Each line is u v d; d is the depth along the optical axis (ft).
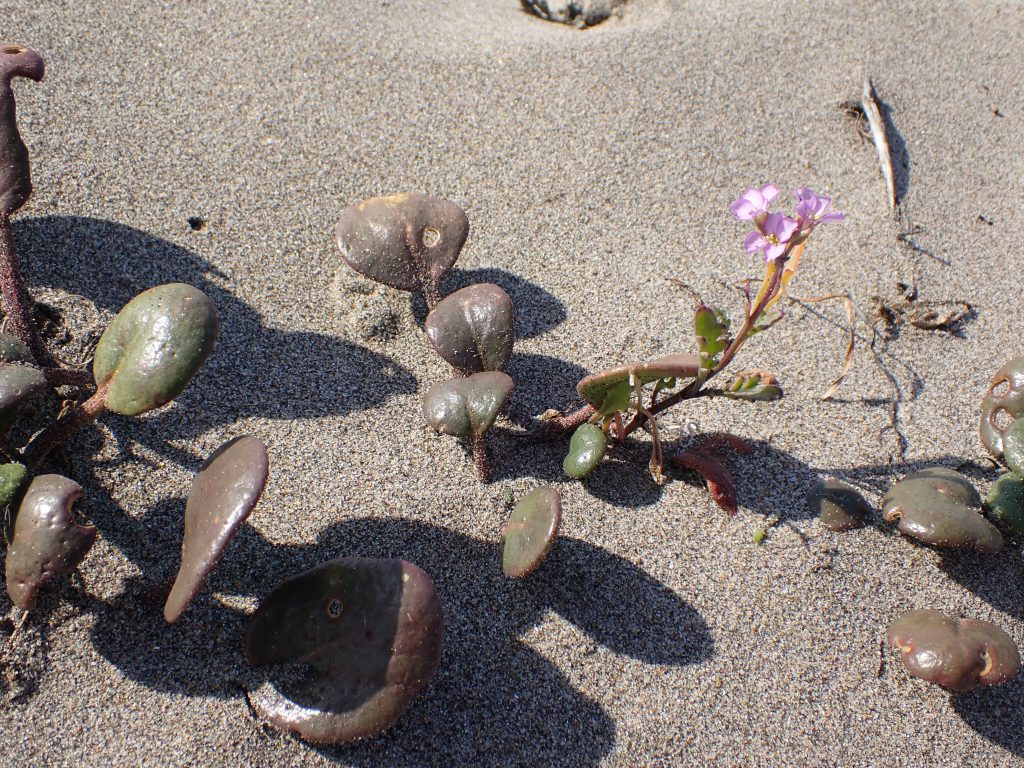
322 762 0.76
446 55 1.27
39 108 1.07
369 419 0.94
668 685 0.83
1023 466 0.92
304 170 1.11
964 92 1.34
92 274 0.96
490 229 1.11
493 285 0.92
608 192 1.16
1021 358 1.01
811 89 1.30
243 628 0.80
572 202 1.15
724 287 1.10
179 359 0.75
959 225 1.20
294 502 0.87
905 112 1.30
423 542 0.87
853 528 0.93
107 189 1.03
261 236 1.04
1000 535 0.89
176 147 1.09
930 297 1.12
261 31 1.23
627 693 0.82
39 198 0.99
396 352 0.99
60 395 0.87
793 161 1.22
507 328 0.90
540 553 0.79
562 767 0.78
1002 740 0.85
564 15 1.43
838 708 0.84
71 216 0.99
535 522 0.81
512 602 0.85
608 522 0.91
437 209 0.98
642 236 1.13
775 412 1.01
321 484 0.89
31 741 0.74
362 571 0.76
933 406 1.04
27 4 1.16
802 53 1.34
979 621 0.86
